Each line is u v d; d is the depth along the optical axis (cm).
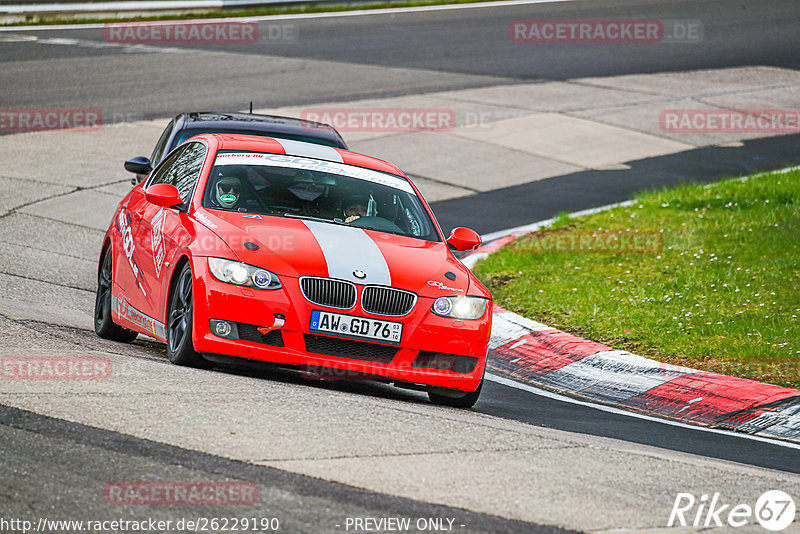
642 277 4141
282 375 2686
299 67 9056
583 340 3359
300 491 1653
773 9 12812
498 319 3684
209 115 4278
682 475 1975
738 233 4747
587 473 1912
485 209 5678
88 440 1809
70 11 11181
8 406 1955
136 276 2848
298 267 2442
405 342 2462
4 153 6072
